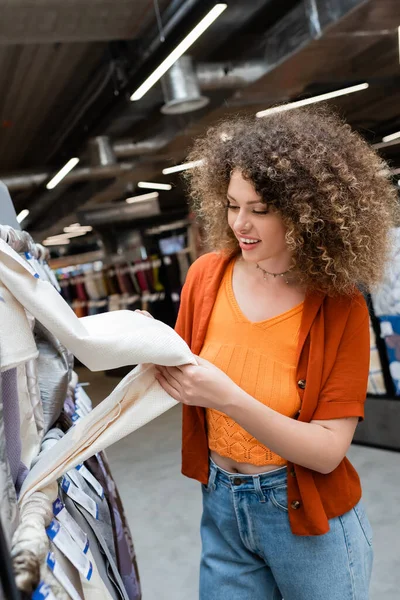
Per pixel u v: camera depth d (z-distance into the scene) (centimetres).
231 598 130
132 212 1226
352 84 637
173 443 497
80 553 82
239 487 122
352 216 115
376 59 570
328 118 127
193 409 132
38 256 127
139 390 95
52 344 112
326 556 119
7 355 70
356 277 118
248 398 105
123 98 563
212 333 128
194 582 257
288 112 126
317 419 115
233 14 526
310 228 114
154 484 396
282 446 109
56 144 897
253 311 124
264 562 131
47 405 106
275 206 113
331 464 113
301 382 118
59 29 456
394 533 274
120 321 94
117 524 121
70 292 1314
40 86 663
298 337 120
